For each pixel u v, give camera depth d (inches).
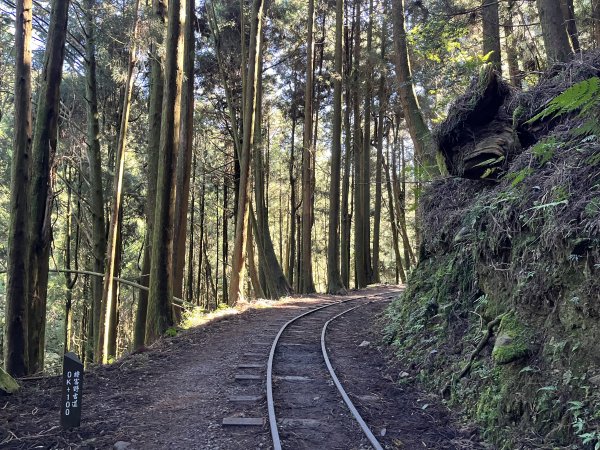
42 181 323.6
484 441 201.0
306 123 912.3
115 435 206.2
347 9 1058.7
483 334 252.2
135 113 814.5
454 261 331.0
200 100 1068.5
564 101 140.3
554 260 206.5
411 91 491.8
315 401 256.5
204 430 213.3
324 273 2471.7
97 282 673.6
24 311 298.5
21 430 210.1
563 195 205.3
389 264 1908.2
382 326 436.1
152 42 453.1
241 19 840.3
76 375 215.5
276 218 2031.3
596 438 153.9
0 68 506.3
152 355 369.1
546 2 333.4
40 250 325.7
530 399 191.0
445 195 366.3
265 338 432.8
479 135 311.7
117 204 474.0
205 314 575.8
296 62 1069.8
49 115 320.8
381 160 1184.8
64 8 319.9
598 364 169.8
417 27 486.9
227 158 1198.9
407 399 264.8
